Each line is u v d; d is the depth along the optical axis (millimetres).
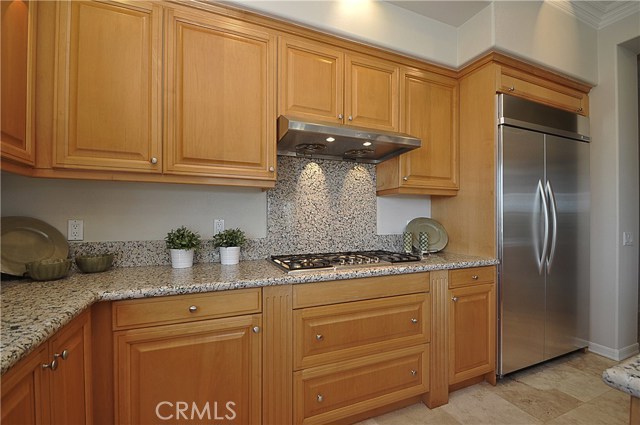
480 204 2246
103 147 1423
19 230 1525
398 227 2562
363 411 1685
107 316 1246
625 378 562
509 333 2146
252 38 1723
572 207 2492
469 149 2332
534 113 2295
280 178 2162
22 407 808
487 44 2117
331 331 1616
